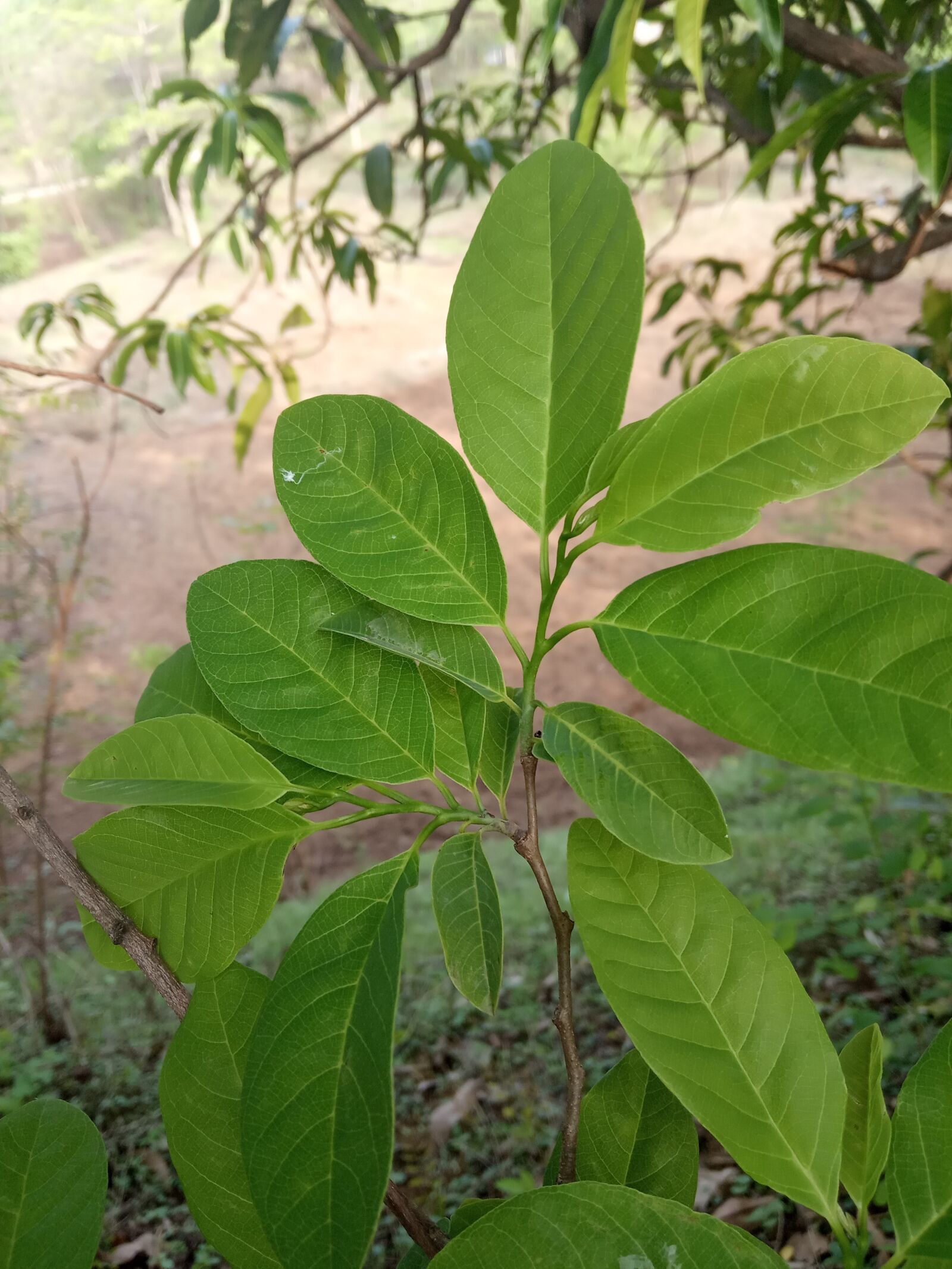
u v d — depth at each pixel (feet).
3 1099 6.49
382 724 1.01
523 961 7.50
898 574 0.85
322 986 0.88
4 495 19.11
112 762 1.00
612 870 1.01
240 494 22.30
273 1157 0.82
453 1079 6.39
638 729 0.90
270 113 4.59
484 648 0.98
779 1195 4.77
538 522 0.94
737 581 0.88
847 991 6.12
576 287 0.91
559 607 17.99
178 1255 5.37
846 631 0.84
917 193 3.50
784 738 0.83
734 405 0.87
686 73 4.59
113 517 20.86
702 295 6.26
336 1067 0.84
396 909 0.91
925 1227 0.90
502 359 0.93
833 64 2.87
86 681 15.55
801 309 18.26
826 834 8.04
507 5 5.34
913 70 2.50
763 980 0.96
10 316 26.05
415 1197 5.58
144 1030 7.30
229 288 27.63
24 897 10.06
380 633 0.98
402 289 28.30
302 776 1.04
